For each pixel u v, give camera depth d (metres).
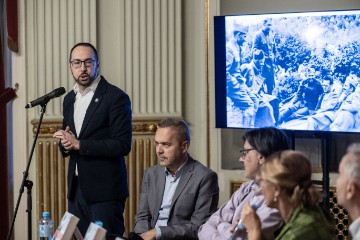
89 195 4.94
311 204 2.81
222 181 6.66
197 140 6.75
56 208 6.64
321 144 6.34
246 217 2.97
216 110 6.35
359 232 2.72
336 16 5.80
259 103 6.14
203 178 4.30
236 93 6.24
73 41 6.61
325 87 5.87
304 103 5.96
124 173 5.07
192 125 6.75
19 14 6.61
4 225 6.66
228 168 6.70
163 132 4.28
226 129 6.70
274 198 2.82
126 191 5.08
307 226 2.77
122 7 6.62
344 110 5.81
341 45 5.80
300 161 2.82
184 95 6.75
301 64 5.95
